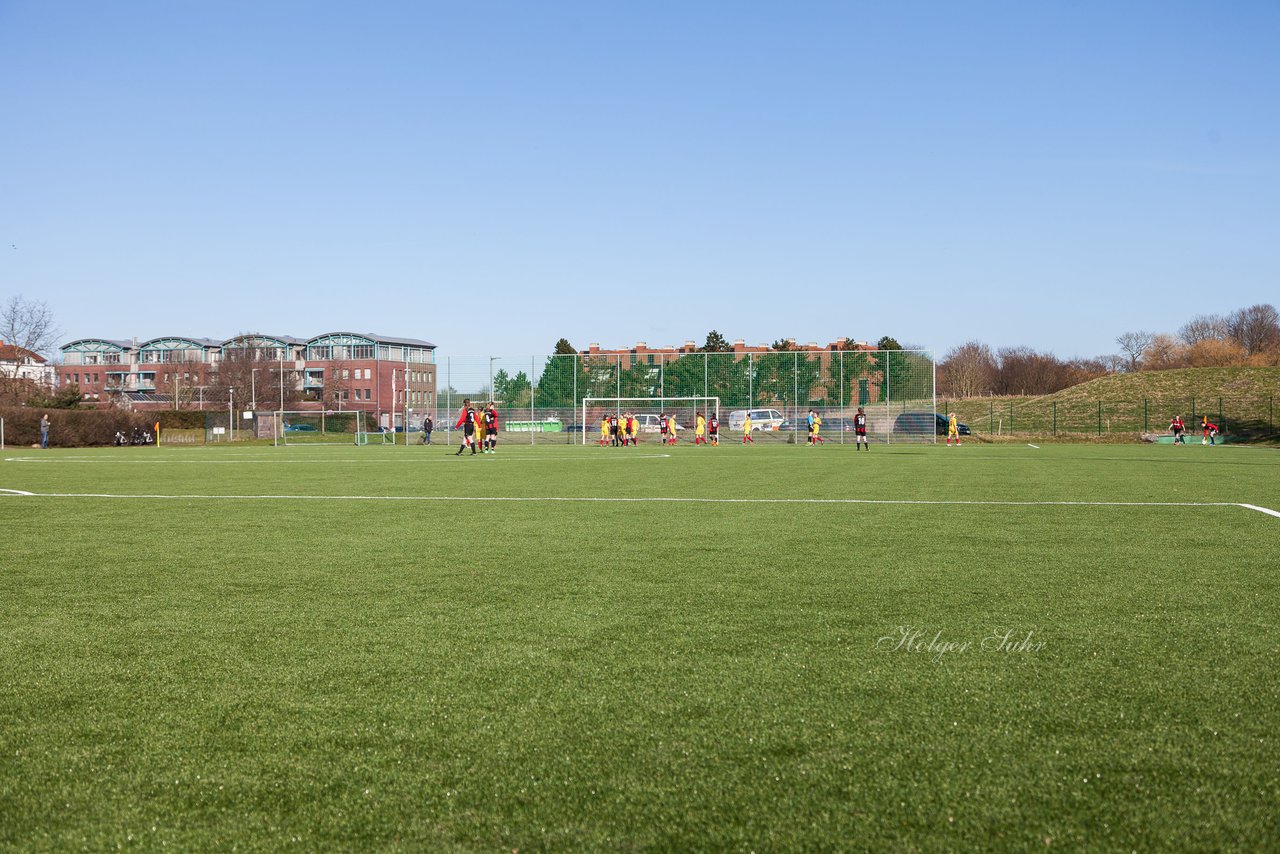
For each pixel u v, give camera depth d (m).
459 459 33.88
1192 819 3.16
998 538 10.53
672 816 3.23
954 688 4.61
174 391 101.06
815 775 3.54
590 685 4.71
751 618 6.30
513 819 3.22
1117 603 6.77
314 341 120.81
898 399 59.34
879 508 14.09
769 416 60.28
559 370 61.91
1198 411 67.06
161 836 3.13
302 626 6.12
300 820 3.23
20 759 3.78
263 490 18.06
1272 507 14.05
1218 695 4.48
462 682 4.79
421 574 8.19
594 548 9.80
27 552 9.63
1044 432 65.44
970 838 3.05
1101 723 4.08
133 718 4.26
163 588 7.55
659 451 43.84
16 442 54.84
